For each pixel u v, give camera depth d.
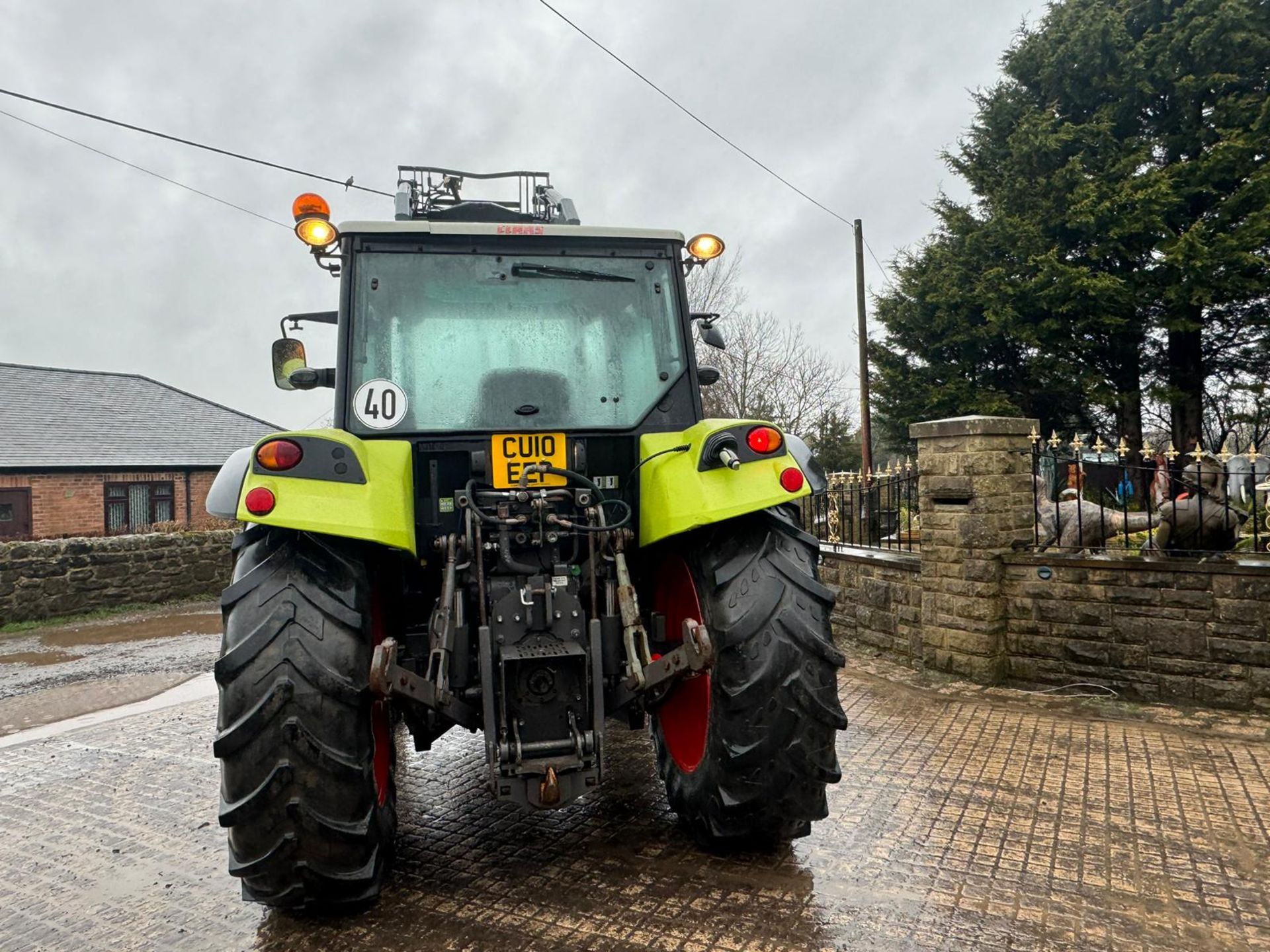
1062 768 4.01
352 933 2.61
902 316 20.30
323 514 2.53
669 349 3.45
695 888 2.85
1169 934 2.52
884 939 2.51
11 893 2.98
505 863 3.09
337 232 3.32
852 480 7.95
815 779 2.84
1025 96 20.12
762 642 2.79
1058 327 17.64
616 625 2.93
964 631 5.80
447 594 2.78
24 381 23.34
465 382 3.23
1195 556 5.30
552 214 5.36
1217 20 17.33
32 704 6.16
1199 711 4.93
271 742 2.44
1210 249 16.58
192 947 2.58
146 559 11.55
